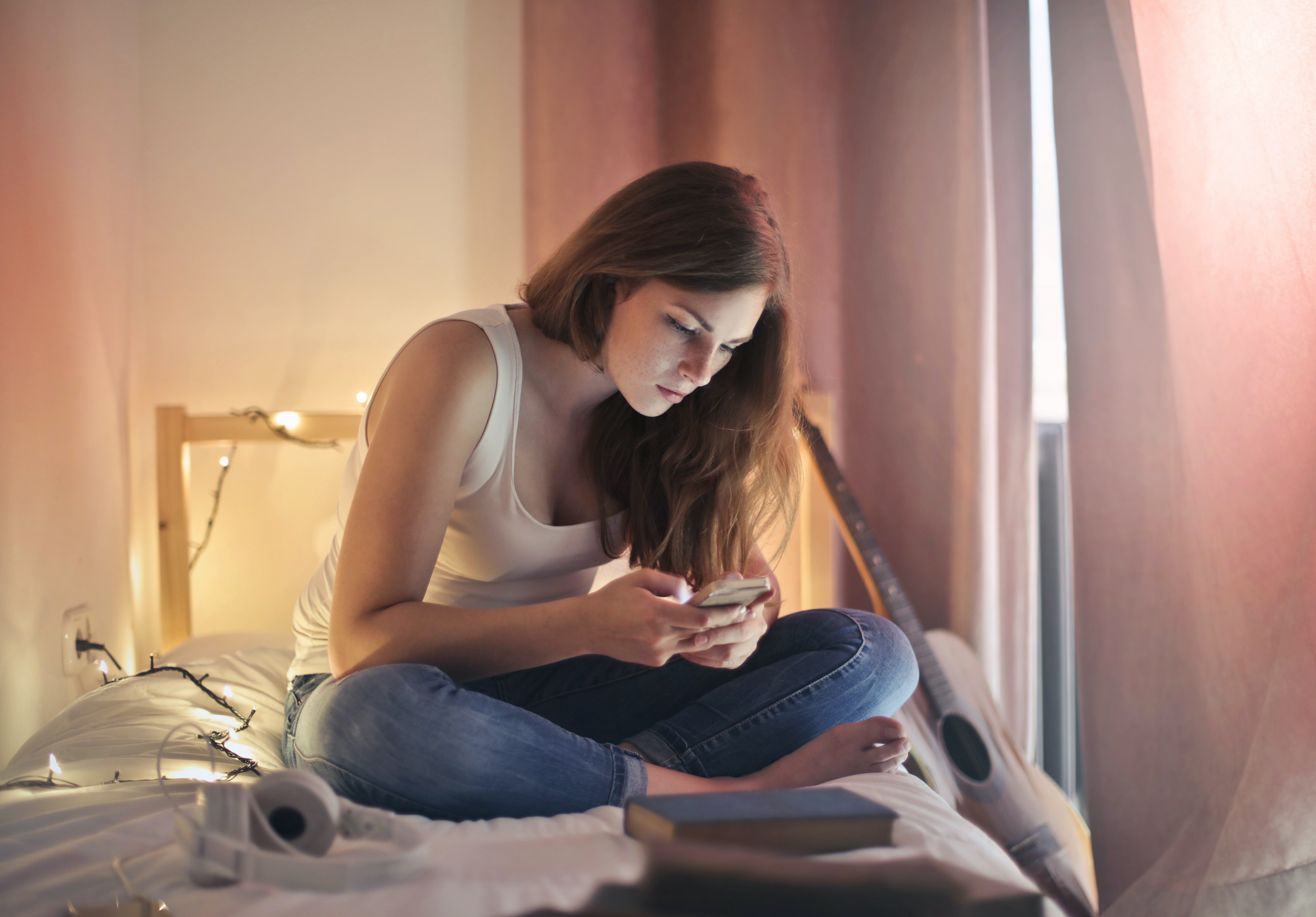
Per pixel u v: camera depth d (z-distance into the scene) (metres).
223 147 1.90
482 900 0.57
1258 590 1.50
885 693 1.05
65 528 1.45
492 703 0.82
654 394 0.98
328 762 0.82
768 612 1.14
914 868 0.62
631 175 1.97
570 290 1.00
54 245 1.43
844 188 2.02
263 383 1.92
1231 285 1.55
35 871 0.63
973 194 1.92
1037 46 2.01
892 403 2.01
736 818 0.62
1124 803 1.69
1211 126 1.59
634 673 1.09
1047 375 2.14
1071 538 1.95
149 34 1.88
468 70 1.98
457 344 0.97
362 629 0.86
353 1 1.95
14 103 1.30
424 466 0.91
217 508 1.90
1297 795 1.35
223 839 0.59
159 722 1.05
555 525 1.13
